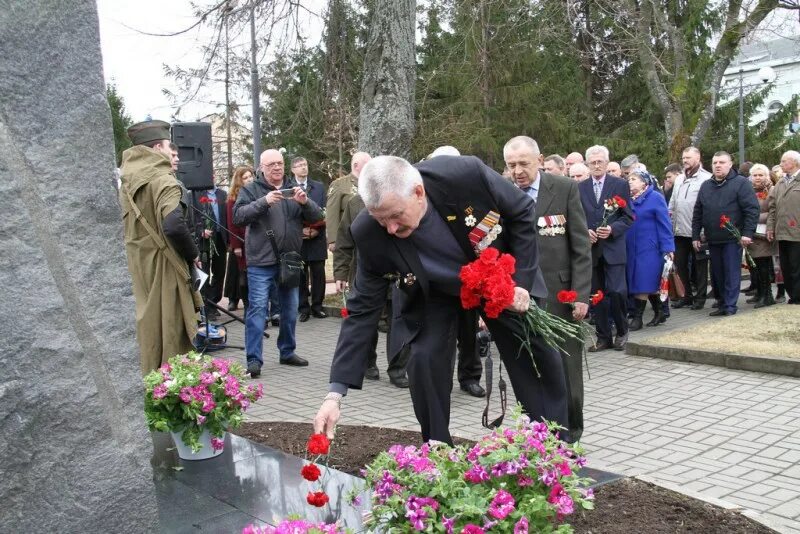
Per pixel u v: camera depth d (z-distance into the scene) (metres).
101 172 2.47
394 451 2.82
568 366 4.63
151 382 4.21
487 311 3.29
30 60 2.32
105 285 2.47
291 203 7.59
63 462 2.32
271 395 6.76
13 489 2.23
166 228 5.68
